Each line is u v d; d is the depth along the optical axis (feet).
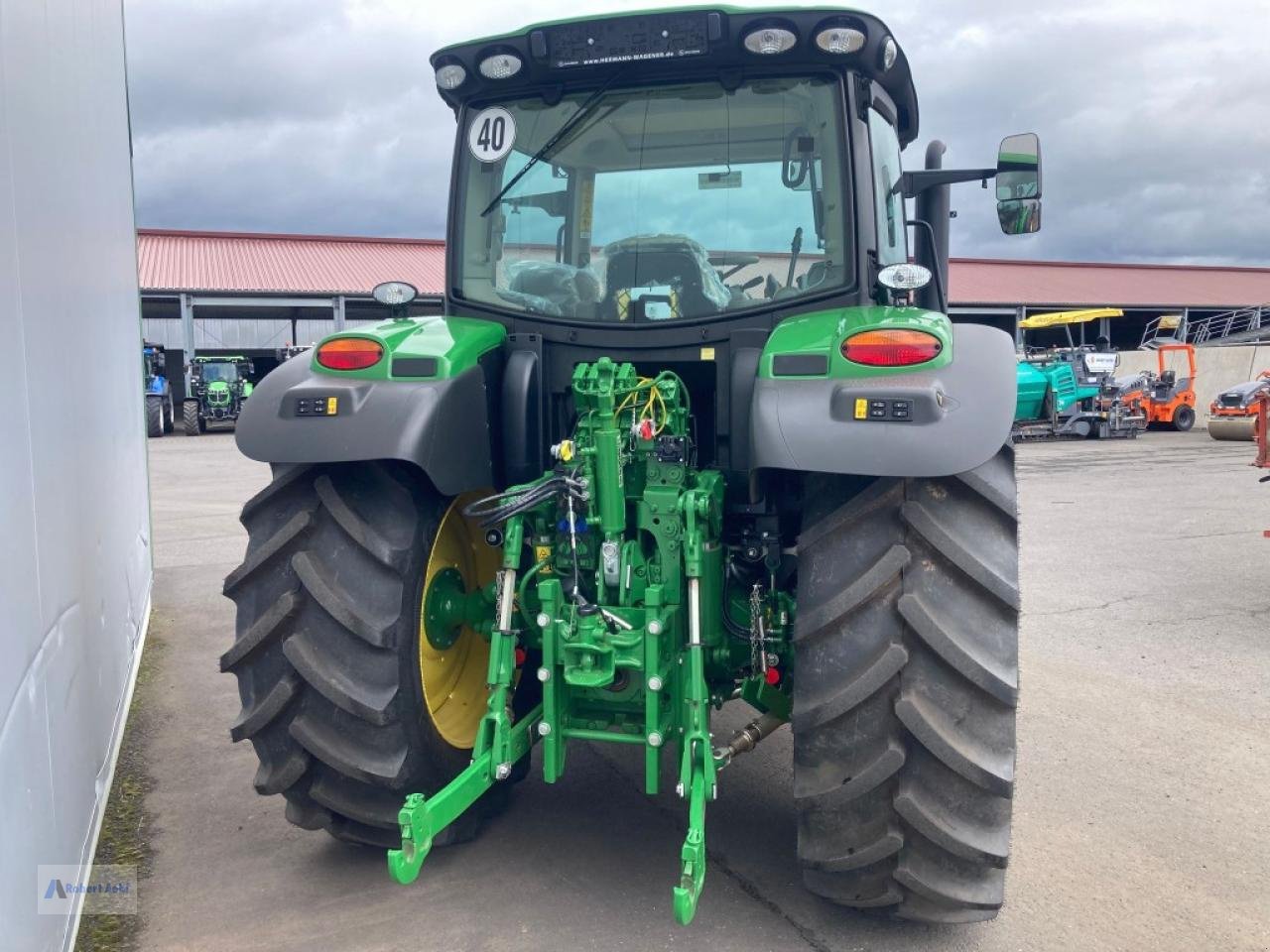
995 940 8.80
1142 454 56.54
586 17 9.72
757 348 9.59
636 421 9.07
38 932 7.54
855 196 9.62
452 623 9.81
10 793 6.93
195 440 74.13
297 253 110.52
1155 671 16.62
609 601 9.09
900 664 7.73
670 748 12.89
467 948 8.57
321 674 8.64
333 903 9.30
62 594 9.05
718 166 10.02
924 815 7.81
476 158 10.69
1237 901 9.57
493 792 10.91
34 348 8.49
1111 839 10.79
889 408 7.70
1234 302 126.21
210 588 22.16
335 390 8.73
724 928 8.86
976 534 8.05
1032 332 126.93
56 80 10.42
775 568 9.90
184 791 11.85
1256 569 24.64
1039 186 11.15
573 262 10.34
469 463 9.12
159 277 96.07
